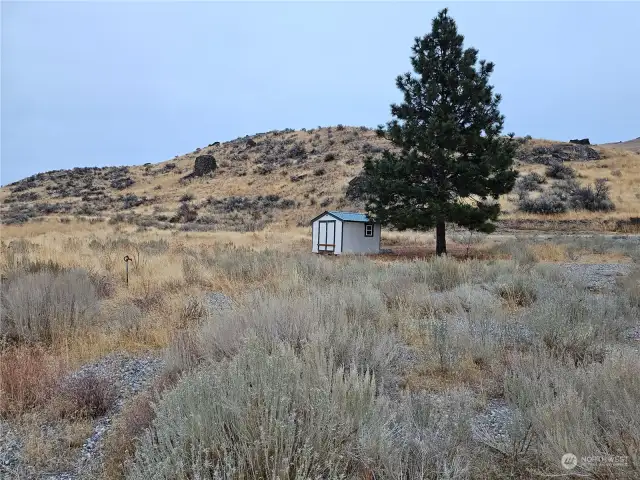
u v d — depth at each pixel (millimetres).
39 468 3410
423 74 21422
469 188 20141
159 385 4500
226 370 3482
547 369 4383
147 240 25516
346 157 68312
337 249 23609
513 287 9148
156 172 86375
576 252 19422
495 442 3242
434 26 21344
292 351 4125
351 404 3225
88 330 7062
